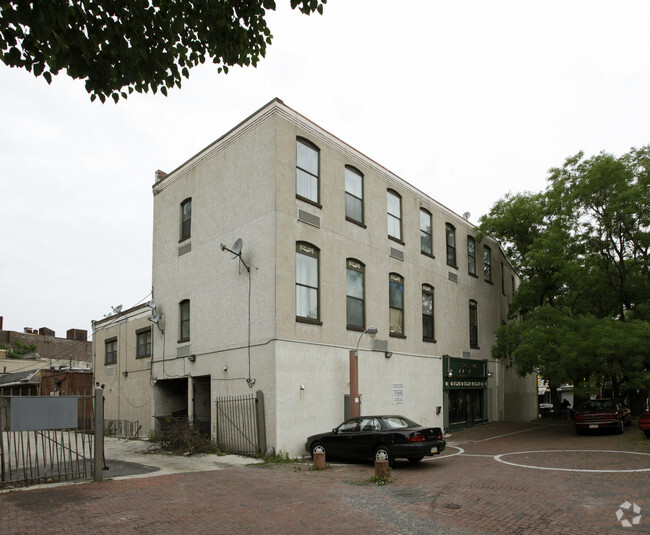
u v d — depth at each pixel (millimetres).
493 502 8797
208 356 17875
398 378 20031
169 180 21406
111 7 7020
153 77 7832
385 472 10961
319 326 16781
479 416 26656
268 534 7121
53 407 10875
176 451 16266
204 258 18750
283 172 16375
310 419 15898
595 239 23125
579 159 23625
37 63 6879
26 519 7793
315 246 17172
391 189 21516
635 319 20922
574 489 9664
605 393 39219
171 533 7152
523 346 21719
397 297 20922
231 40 8172
